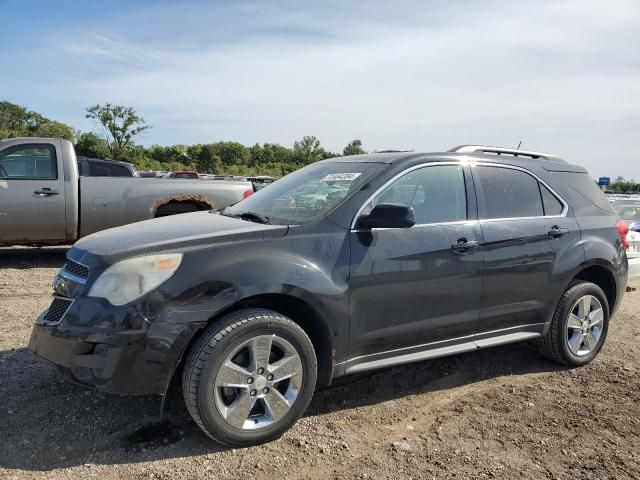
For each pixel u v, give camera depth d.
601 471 3.13
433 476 3.03
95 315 3.01
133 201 8.48
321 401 3.91
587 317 4.82
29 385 3.86
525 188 4.57
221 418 3.09
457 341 4.10
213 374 3.05
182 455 3.12
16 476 2.83
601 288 5.13
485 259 4.09
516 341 4.38
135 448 3.16
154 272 3.06
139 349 2.96
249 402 3.18
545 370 4.72
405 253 3.73
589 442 3.46
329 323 3.43
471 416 3.79
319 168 4.54
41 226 7.96
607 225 4.98
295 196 4.09
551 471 3.12
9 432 3.25
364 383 4.23
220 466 3.03
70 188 8.07
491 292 4.16
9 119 75.06
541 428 3.63
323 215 3.59
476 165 4.36
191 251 3.16
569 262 4.58
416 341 3.88
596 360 5.00
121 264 3.08
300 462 3.11
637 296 8.24
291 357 3.30
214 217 4.08
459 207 4.13
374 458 3.20
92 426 3.37
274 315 3.24
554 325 4.61
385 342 3.72
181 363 3.30
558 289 4.56
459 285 3.98
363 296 3.57
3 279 7.12
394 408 3.88
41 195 7.88
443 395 4.13
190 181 8.97
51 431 3.29
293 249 3.38
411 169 3.98
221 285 3.11
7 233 7.81
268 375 3.23
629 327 6.23
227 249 3.23
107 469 2.95
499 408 3.93
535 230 4.41
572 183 4.94
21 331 4.97
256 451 3.20
